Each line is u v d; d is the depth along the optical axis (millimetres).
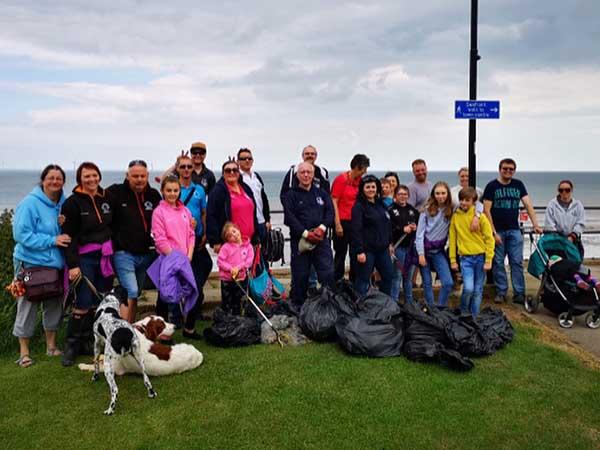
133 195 5691
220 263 5918
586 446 3678
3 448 3691
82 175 5273
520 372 4891
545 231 7539
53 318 5457
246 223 6148
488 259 6355
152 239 5742
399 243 6906
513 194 7434
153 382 4715
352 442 3717
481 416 4062
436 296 7742
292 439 3760
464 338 5176
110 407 4164
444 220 6516
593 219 28062
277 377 4754
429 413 4098
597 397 4395
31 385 4703
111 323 4469
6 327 5719
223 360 5195
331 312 5703
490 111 7609
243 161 6805
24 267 5191
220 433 3848
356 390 4484
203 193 6555
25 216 5031
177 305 6316
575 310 6410
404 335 5414
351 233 6430
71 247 5160
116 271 5609
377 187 6391
